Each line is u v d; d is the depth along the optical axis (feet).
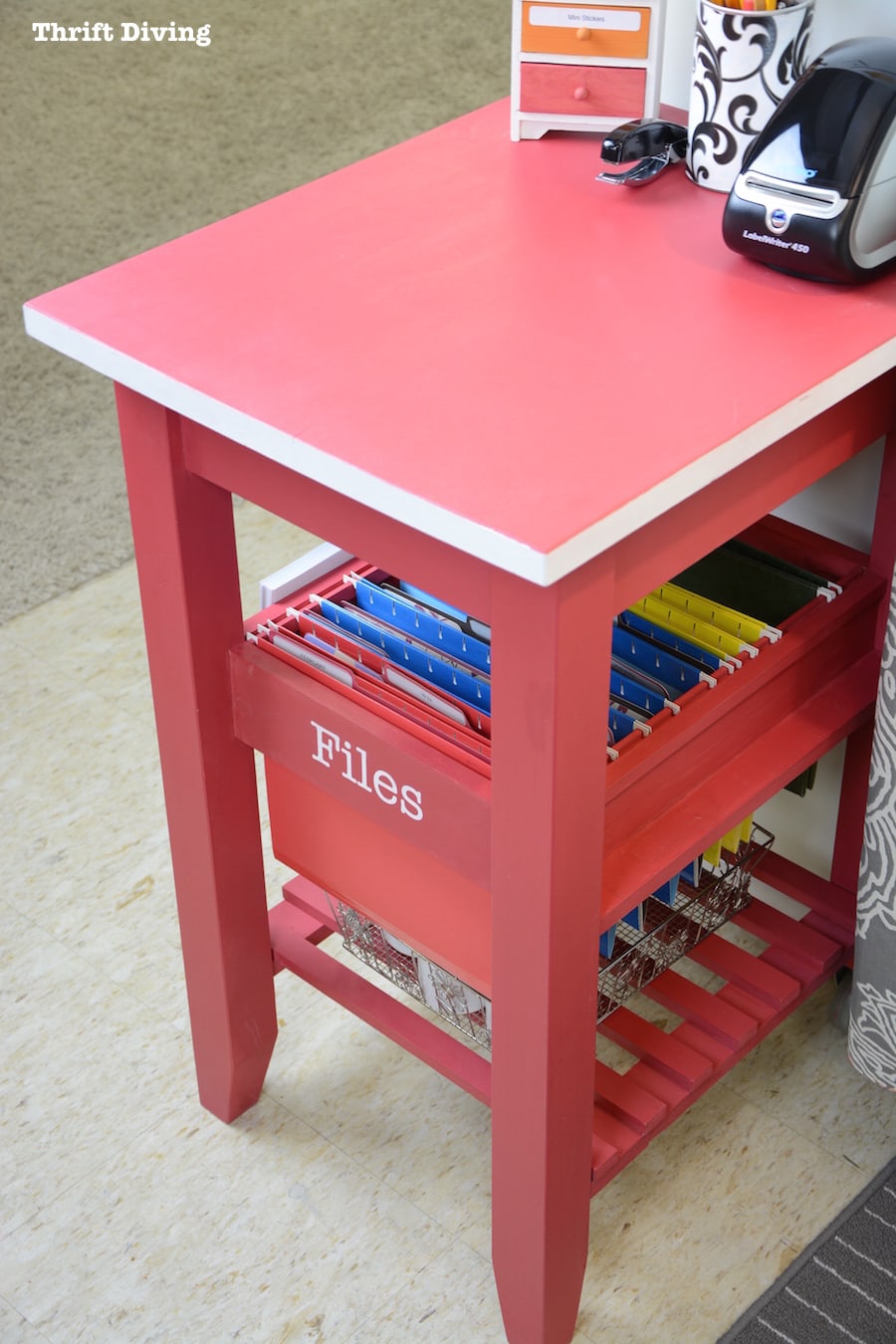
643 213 4.30
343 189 4.49
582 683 3.30
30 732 7.05
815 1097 5.34
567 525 2.98
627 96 4.62
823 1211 4.96
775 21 4.05
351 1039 5.61
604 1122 4.58
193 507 3.99
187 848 4.64
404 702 4.06
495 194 4.42
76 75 13.50
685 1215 4.95
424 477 3.14
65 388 9.48
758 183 3.85
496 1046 3.94
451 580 3.38
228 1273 4.83
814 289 3.88
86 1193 5.08
